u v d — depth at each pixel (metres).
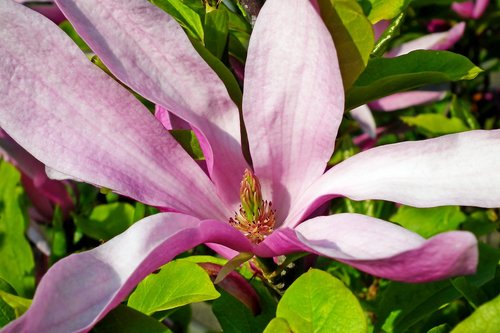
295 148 0.36
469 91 0.68
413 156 0.34
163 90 0.35
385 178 0.34
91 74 0.35
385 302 0.40
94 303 0.30
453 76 0.40
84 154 0.34
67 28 0.49
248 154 0.39
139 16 0.35
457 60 0.40
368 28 0.35
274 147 0.36
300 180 0.37
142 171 0.35
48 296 0.29
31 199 0.54
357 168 0.35
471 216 0.55
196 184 0.36
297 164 0.36
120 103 0.35
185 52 0.35
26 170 0.52
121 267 0.31
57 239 0.53
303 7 0.33
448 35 0.58
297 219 0.35
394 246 0.31
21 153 0.52
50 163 0.34
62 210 0.53
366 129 0.55
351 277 0.51
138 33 0.35
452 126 0.58
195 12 0.39
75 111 0.34
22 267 0.49
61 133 0.34
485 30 0.67
